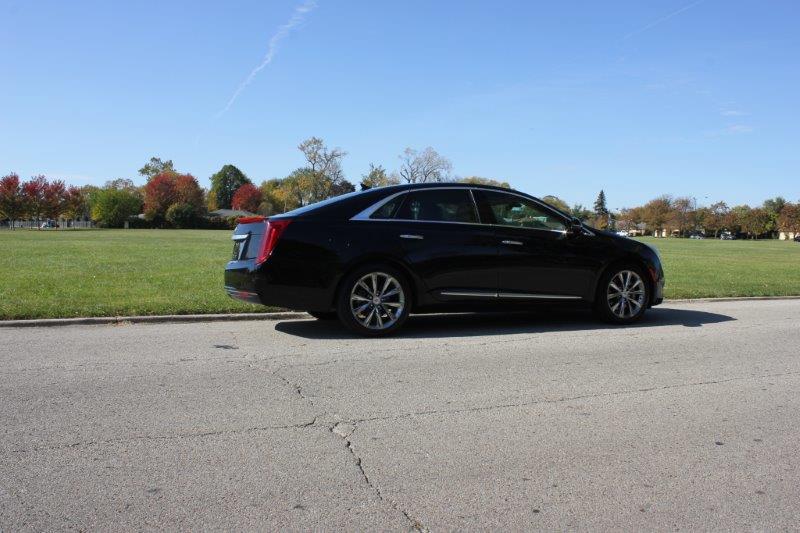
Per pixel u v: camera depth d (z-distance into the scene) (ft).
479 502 10.06
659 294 27.58
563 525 9.39
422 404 14.97
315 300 22.63
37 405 14.37
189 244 110.52
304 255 22.36
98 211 386.32
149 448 11.93
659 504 10.11
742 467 11.59
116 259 62.85
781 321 28.86
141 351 20.30
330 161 302.25
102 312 26.61
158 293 33.40
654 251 27.63
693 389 16.70
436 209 24.23
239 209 460.96
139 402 14.71
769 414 14.66
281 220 22.53
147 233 222.07
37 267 50.57
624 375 18.07
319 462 11.45
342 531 9.09
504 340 23.00
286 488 10.39
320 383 16.63
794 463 11.81
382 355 20.15
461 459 11.72
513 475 11.08
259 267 22.25
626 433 13.25
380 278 23.31
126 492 10.12
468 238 24.11
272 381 16.76
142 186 485.56
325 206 23.27
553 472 11.23
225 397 15.23
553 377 17.69
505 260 24.58
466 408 14.74
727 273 58.44
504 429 13.35
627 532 9.23
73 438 12.37
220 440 12.41
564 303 25.88
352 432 13.00
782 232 433.48
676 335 24.62
